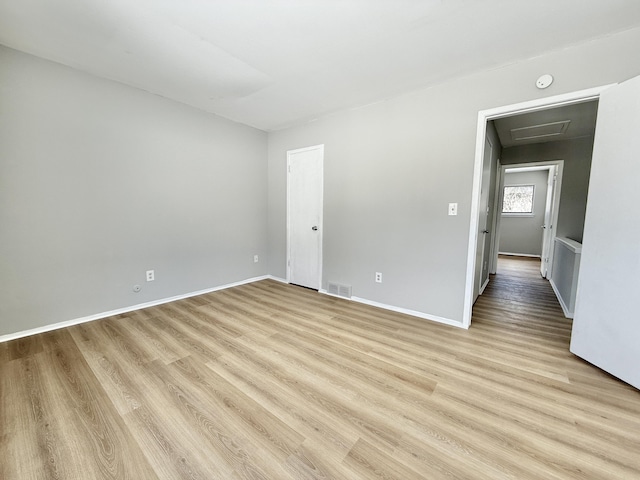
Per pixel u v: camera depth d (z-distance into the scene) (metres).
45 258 2.34
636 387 1.66
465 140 2.44
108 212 2.66
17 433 1.31
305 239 3.83
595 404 1.55
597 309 1.89
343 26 1.79
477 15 1.67
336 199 3.40
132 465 1.16
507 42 1.93
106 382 1.70
